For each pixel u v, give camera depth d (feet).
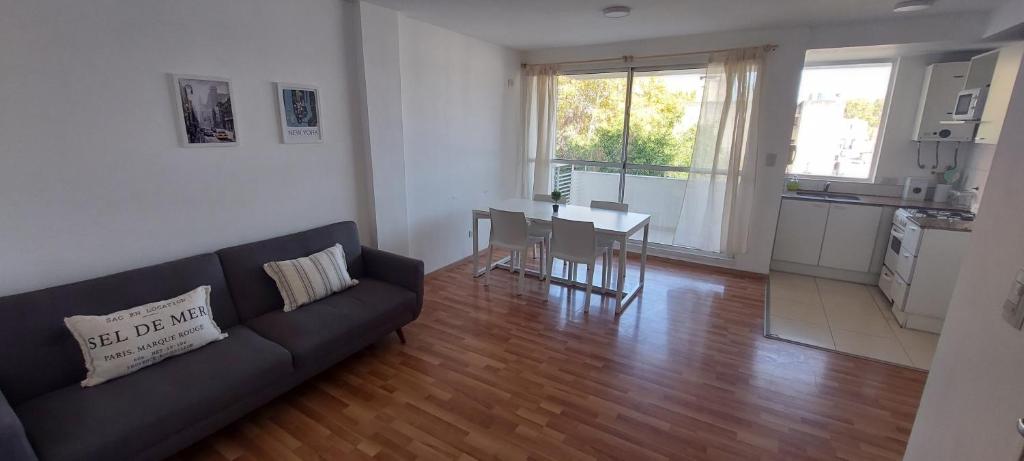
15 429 4.44
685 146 15.47
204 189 8.08
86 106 6.48
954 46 11.75
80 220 6.63
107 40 6.57
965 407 3.79
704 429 7.13
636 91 15.72
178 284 7.27
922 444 4.59
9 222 5.99
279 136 9.21
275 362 6.83
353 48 10.52
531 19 11.87
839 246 13.93
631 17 11.53
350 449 6.62
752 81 13.15
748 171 13.69
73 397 5.66
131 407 5.51
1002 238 3.53
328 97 10.11
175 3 7.26
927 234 10.28
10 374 5.61
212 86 7.91
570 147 17.60
